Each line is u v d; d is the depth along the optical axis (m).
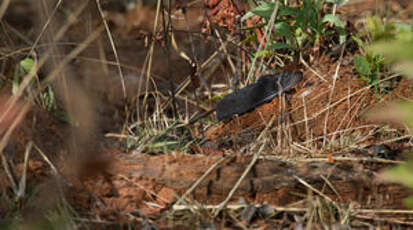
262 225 4.43
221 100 6.17
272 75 6.27
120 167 4.79
